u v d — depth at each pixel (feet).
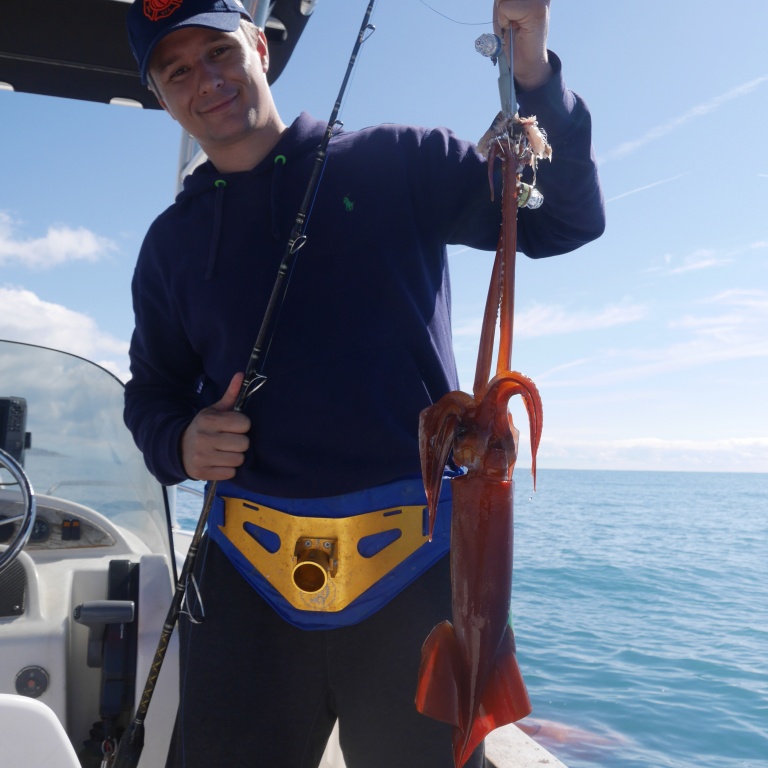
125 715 7.54
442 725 5.07
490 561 3.71
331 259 5.58
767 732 22.75
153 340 6.66
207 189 6.13
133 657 7.54
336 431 5.36
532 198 3.97
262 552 5.45
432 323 5.69
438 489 3.75
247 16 6.14
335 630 5.28
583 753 21.20
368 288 5.50
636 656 33.09
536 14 4.22
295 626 5.33
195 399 7.06
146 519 9.21
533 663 31.94
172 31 5.57
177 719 5.83
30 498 7.37
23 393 9.30
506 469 3.71
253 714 5.32
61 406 9.37
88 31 9.09
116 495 9.28
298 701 5.35
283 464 5.43
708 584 57.11
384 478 5.31
